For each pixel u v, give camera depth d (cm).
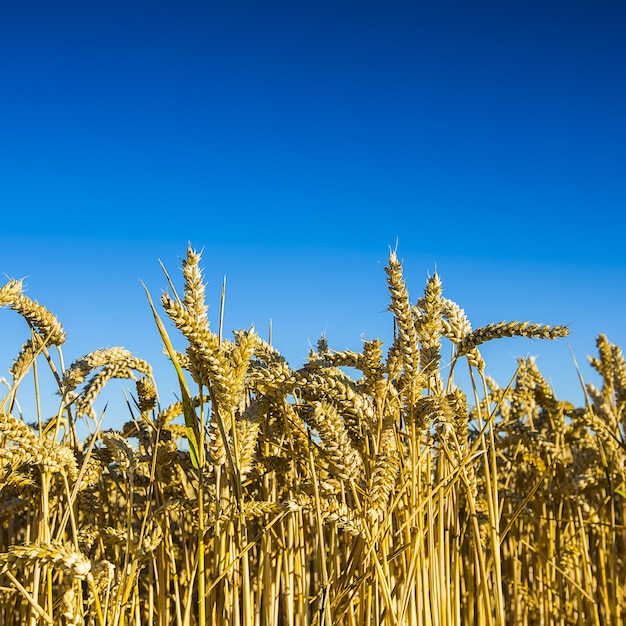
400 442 93
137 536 93
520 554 139
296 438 92
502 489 124
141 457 99
